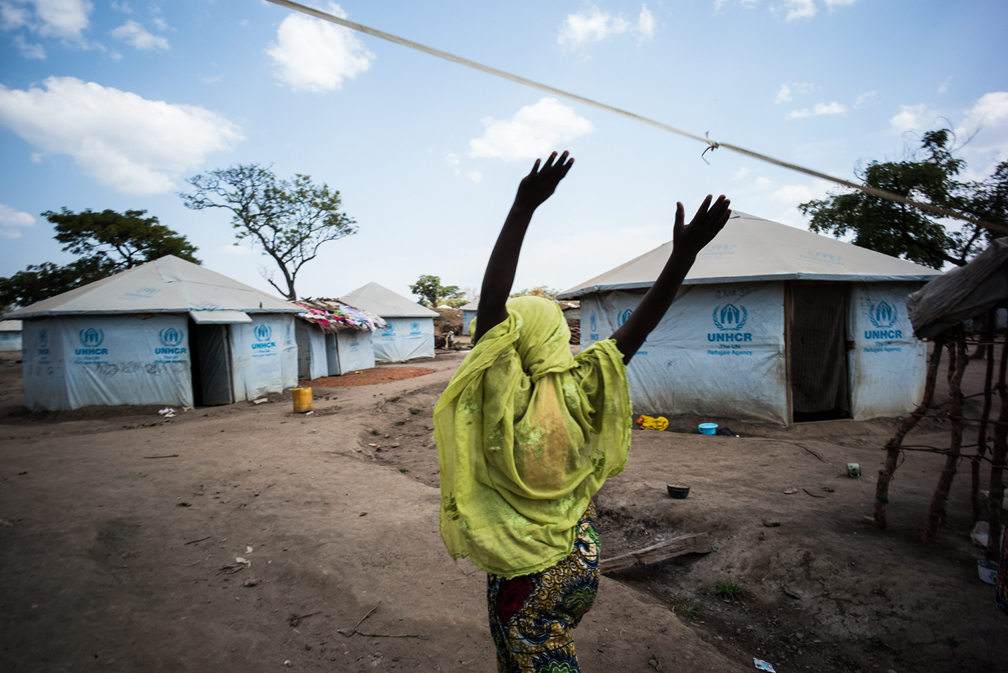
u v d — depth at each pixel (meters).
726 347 9.85
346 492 6.19
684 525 5.55
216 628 3.48
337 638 3.47
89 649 3.18
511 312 1.75
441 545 4.83
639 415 10.66
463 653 3.35
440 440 1.78
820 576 4.34
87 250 33.06
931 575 4.08
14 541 4.43
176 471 6.89
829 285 10.31
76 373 12.93
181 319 13.50
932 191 16.92
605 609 3.87
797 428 9.40
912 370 10.25
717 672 3.30
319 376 20.78
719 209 1.70
